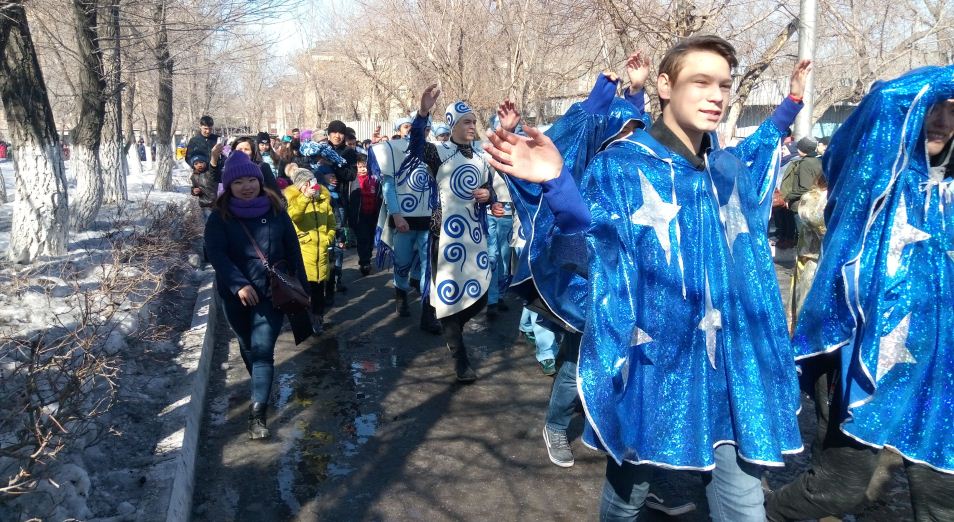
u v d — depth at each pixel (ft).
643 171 8.55
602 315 8.23
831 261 9.84
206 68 54.49
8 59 28.55
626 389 8.32
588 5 39.01
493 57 68.44
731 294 8.48
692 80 8.41
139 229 32.53
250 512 12.91
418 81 77.25
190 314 24.36
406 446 15.56
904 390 9.36
